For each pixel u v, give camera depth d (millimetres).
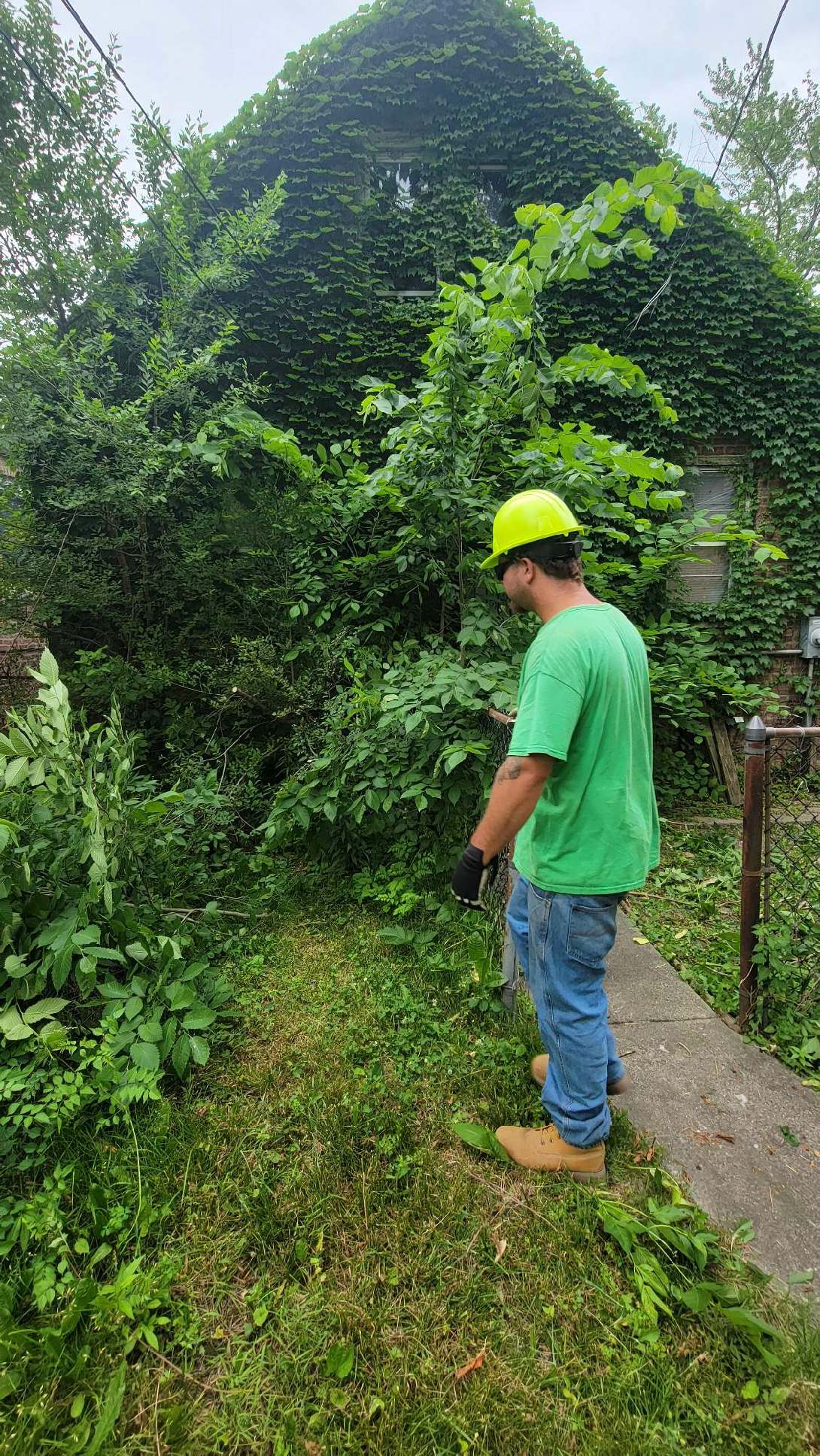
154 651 4492
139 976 2109
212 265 4875
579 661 1378
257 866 3344
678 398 6066
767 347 6113
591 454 3318
